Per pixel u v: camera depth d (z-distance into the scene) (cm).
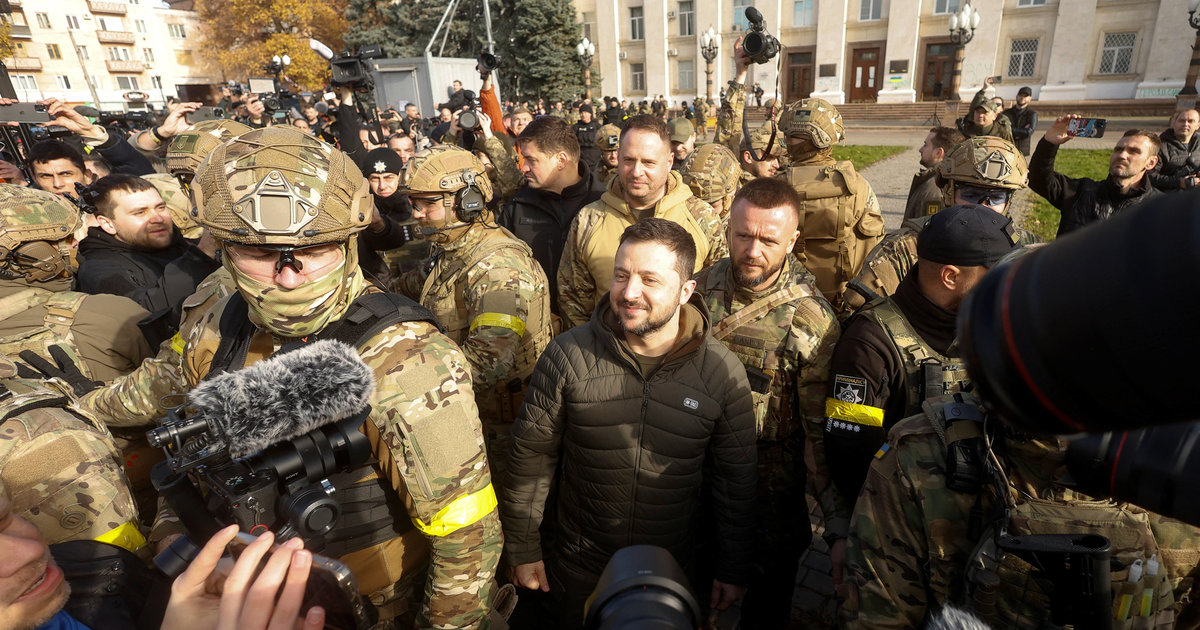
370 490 144
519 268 259
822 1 3052
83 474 131
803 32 3167
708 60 2842
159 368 187
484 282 253
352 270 148
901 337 195
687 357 199
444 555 142
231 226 123
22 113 509
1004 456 127
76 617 100
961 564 132
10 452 123
